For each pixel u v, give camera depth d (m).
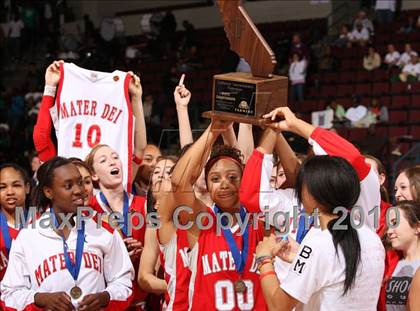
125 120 4.15
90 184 3.53
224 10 2.71
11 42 16.94
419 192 3.69
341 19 15.36
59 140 4.12
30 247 3.12
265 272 2.68
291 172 3.10
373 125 10.78
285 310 2.59
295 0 16.36
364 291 2.58
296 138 7.00
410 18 14.05
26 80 15.64
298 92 13.10
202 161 2.92
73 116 4.13
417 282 3.11
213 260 2.98
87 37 15.63
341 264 2.54
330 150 2.80
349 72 13.21
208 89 13.41
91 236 3.16
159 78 14.52
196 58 14.44
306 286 2.55
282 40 14.51
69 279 3.08
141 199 3.92
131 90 4.21
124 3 18.55
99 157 3.79
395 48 13.55
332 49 13.91
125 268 3.25
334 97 12.79
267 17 16.78
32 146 13.22
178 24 17.73
